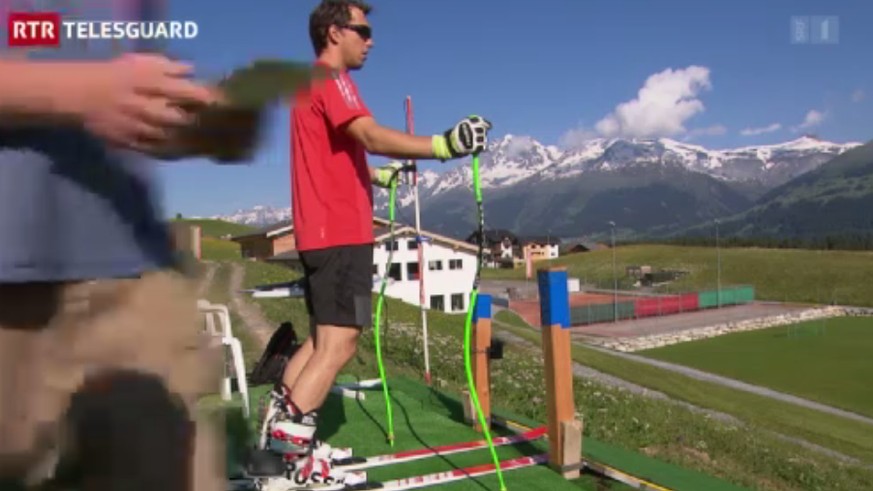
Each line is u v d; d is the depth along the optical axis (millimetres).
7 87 1477
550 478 3861
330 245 3242
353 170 3305
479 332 4793
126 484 1694
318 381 3234
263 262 25203
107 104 1561
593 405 8102
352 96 3223
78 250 1671
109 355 1719
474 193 3588
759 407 22953
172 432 1751
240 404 3451
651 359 42938
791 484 6039
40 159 1633
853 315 67125
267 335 9602
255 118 1720
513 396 7434
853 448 15469
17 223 1601
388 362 8414
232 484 2633
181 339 1822
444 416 5117
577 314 63062
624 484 3795
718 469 5852
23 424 1647
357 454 4121
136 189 1813
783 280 85750
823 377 35094
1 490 1678
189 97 1620
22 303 1645
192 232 1988
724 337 54438
